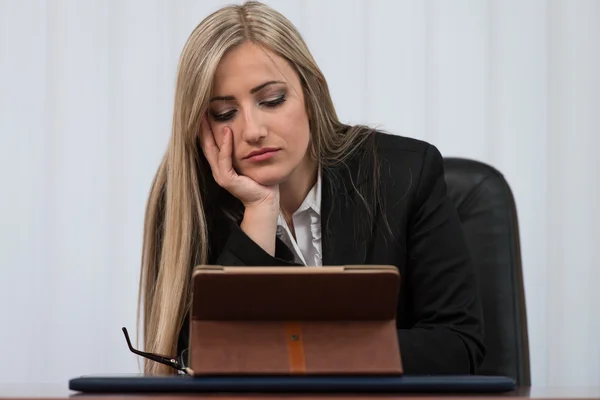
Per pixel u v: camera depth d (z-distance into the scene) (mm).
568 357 6895
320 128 4570
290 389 2533
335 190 4598
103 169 6938
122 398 2381
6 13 6969
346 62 6914
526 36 6961
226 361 2582
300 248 4734
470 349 4117
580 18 6996
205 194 4594
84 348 6895
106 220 6926
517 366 4660
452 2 6957
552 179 6941
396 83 6926
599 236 6914
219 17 4238
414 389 2535
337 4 6902
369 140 4750
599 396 2447
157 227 4793
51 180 6926
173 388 2521
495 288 4723
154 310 4570
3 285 6910
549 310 6902
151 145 6938
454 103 6941
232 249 3990
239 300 2621
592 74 6973
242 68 4184
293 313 2654
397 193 4562
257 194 4375
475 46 6945
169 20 6961
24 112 6957
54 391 2703
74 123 6938
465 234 4797
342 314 2662
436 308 4387
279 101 4250
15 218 6926
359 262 4477
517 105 6969
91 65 6969
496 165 6941
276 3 6898
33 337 6895
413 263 4531
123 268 6887
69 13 6969
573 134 6961
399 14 6926
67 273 6910
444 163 4953
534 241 6914
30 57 6973
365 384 2525
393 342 2641
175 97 4355
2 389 2844
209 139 4414
